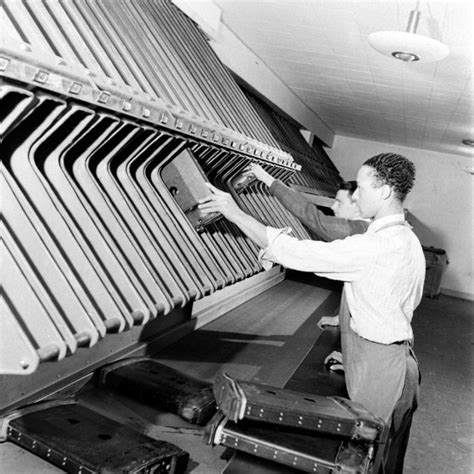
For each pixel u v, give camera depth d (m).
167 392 2.68
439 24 3.50
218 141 2.27
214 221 2.29
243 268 2.52
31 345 1.17
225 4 3.84
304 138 8.22
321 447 2.02
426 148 10.07
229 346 3.95
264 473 2.02
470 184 10.24
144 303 1.64
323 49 4.67
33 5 1.50
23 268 1.28
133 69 1.88
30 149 1.47
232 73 4.72
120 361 2.92
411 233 2.29
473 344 6.58
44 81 1.30
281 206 3.58
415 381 2.33
